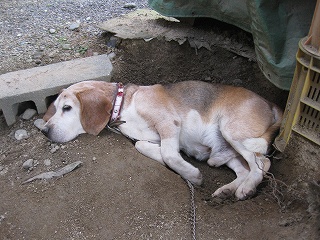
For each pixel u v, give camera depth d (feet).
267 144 3.21
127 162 3.17
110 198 2.86
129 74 4.40
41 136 3.55
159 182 3.01
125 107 3.44
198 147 3.54
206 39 4.44
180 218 2.74
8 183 3.08
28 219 2.75
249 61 4.26
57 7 6.00
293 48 3.07
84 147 3.34
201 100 3.50
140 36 4.54
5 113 3.67
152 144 3.32
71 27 5.23
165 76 4.41
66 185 2.97
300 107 2.84
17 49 4.77
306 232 2.50
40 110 3.80
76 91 3.41
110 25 4.89
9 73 4.00
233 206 2.88
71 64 4.18
